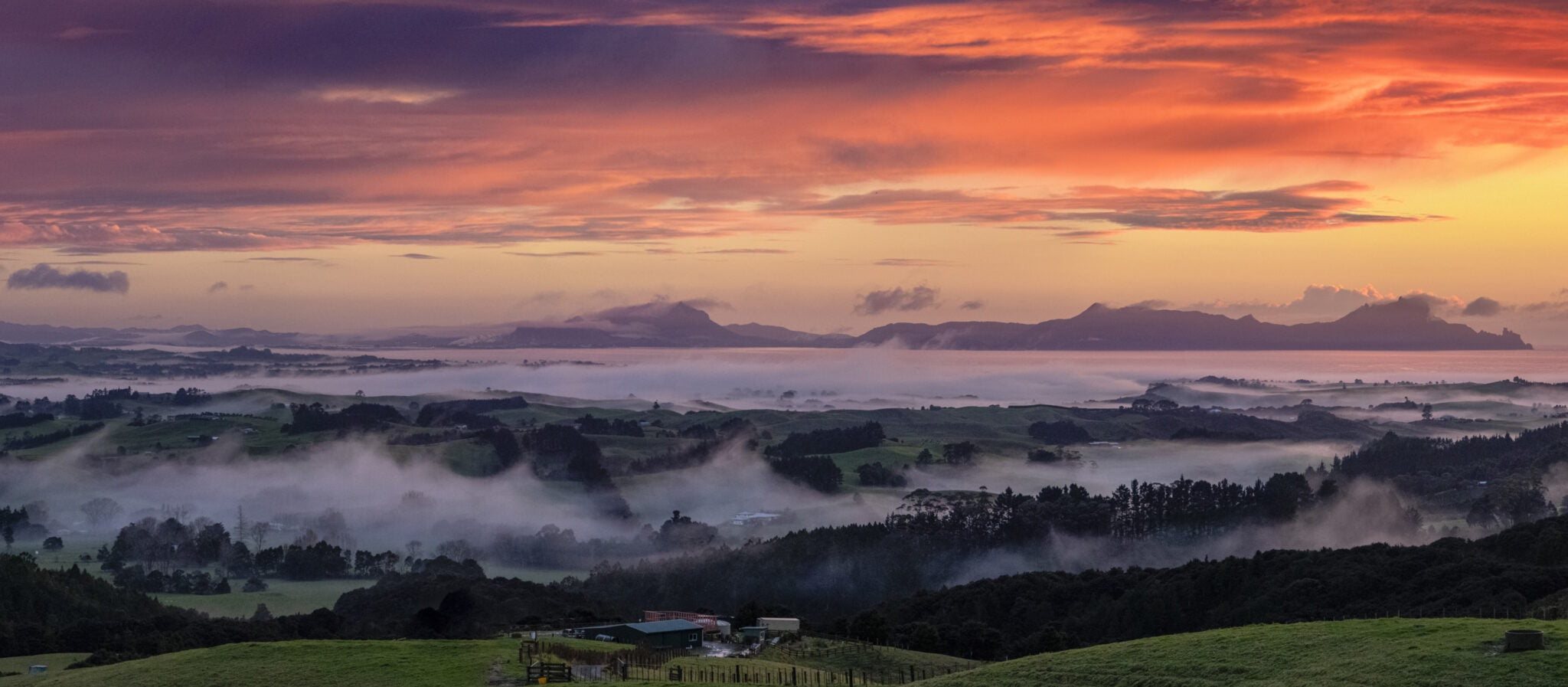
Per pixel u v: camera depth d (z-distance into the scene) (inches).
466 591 6412.4
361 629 5915.4
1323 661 2326.5
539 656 3435.0
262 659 3427.7
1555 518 6678.2
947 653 5172.2
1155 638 2881.4
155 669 3415.4
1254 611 6190.9
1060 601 7160.4
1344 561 6501.0
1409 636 2375.7
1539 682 1959.9
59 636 5477.4
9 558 6673.2
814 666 4015.8
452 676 3132.4
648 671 3353.8
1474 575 5792.3
